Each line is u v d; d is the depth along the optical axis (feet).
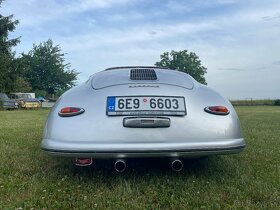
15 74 119.65
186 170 11.75
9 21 118.93
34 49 221.05
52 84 222.69
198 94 10.32
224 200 8.80
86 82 11.20
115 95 9.92
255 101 161.79
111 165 12.21
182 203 8.57
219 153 9.71
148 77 10.59
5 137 20.76
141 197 8.98
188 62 248.11
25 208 8.27
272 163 13.05
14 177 11.10
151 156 9.39
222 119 10.00
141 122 9.48
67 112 9.83
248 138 20.27
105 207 8.36
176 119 9.66
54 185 10.12
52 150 9.52
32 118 44.06
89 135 9.44
